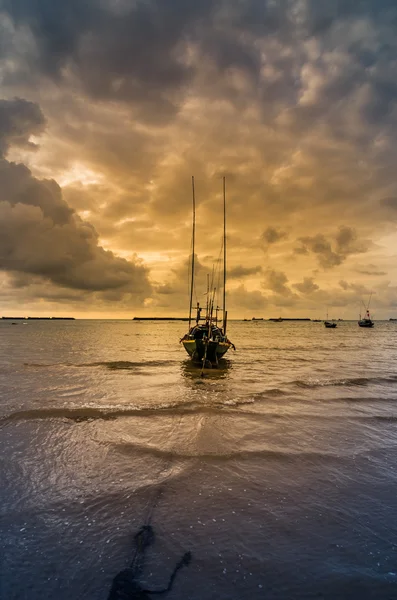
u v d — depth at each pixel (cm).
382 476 712
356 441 920
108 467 734
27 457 782
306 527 532
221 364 2708
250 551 474
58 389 1606
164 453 812
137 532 512
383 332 10606
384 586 416
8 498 602
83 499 603
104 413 1152
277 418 1130
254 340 6544
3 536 500
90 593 398
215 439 916
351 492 643
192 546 483
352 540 503
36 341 5294
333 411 1234
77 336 7031
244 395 1505
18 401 1334
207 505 588
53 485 652
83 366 2477
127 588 405
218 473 711
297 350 4197
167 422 1067
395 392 1602
